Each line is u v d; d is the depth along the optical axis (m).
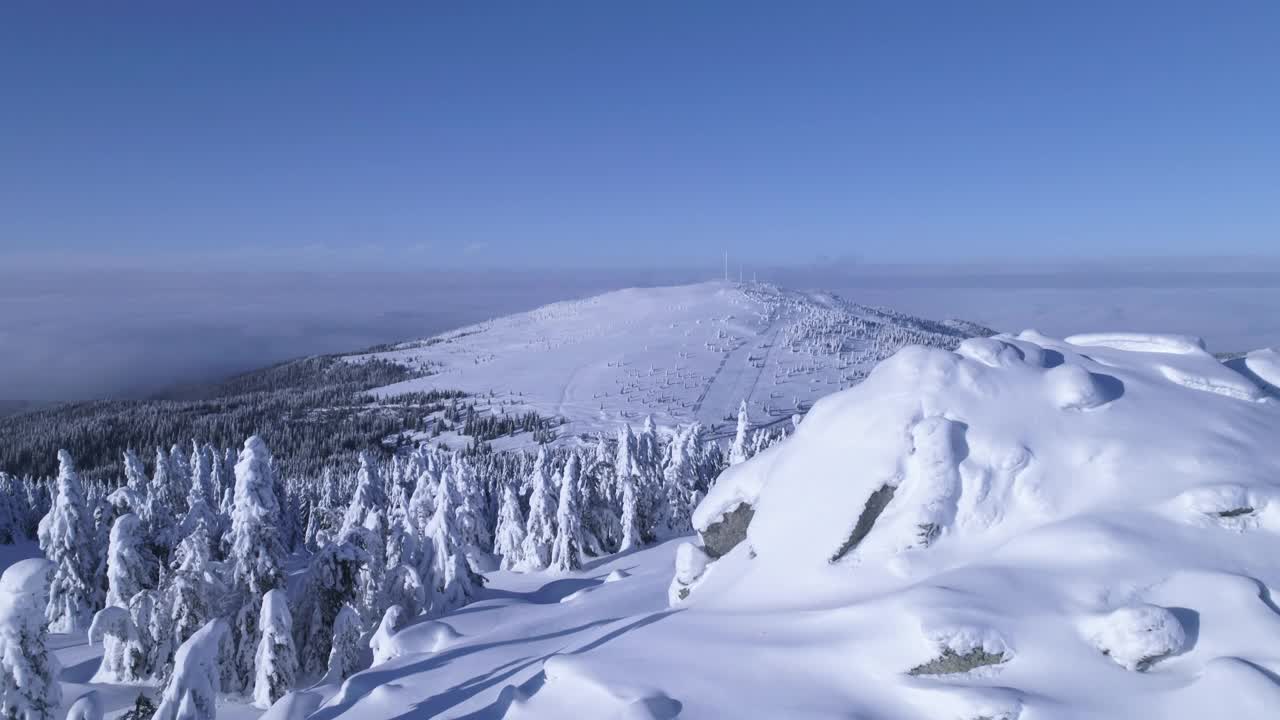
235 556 28.22
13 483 82.62
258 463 28.39
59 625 39.81
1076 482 14.22
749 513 19.31
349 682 18.06
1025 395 15.60
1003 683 11.12
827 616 13.52
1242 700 9.55
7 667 16.19
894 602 12.77
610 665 13.60
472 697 15.20
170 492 63.59
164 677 26.34
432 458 76.44
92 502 44.84
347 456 197.75
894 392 16.25
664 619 16.06
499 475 99.31
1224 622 10.97
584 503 55.44
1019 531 14.01
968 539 14.22
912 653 11.84
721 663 13.12
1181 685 10.34
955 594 12.43
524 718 13.24
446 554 34.41
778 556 16.34
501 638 22.42
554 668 13.98
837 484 15.82
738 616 15.02
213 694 17.91
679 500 63.97
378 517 34.84
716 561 19.08
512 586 42.94
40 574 16.52
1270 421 15.16
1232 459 13.86
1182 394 15.81
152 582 33.78
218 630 18.41
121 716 23.52
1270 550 12.16
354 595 29.27
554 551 46.50
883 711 11.29
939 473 14.60
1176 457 14.08
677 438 70.44
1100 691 10.59
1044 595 12.12
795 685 12.16
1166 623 10.86
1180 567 12.03
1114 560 12.38
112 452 179.75
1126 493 13.75
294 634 28.39
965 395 15.69
